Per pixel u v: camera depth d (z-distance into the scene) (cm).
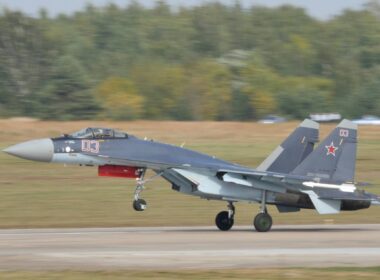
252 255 6944
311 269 6209
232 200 9025
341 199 9131
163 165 8950
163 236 8375
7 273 5859
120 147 9019
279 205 9219
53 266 6231
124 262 6462
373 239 8262
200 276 5800
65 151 8919
